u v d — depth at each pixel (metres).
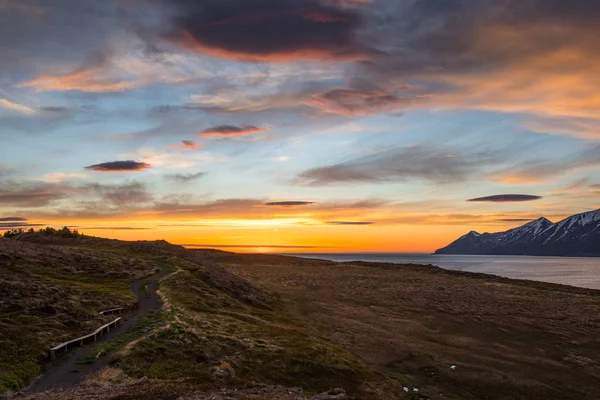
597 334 52.56
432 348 43.91
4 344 23.92
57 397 18.67
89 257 66.81
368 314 60.44
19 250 57.84
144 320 36.03
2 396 18.84
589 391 33.81
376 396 28.77
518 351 44.62
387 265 140.12
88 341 29.02
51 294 36.97
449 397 30.89
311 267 129.38
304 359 31.91
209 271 74.00
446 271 123.00
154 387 20.66
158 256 92.06
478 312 63.91
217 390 21.08
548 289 90.06
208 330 34.72
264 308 58.84
